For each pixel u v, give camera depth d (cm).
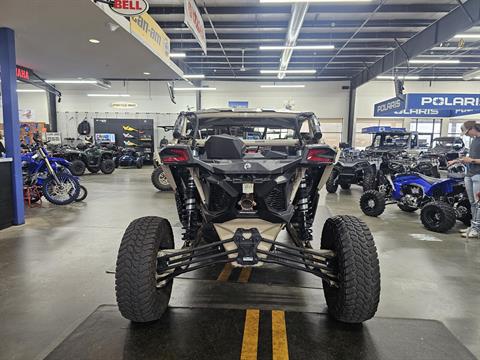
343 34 992
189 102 1672
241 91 1656
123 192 729
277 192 192
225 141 195
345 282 170
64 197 568
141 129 1630
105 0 388
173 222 450
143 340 176
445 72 1480
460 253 333
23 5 393
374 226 447
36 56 635
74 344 173
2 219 414
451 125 1645
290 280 256
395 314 209
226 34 990
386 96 1619
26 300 224
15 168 427
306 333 184
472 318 206
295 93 1645
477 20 712
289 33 832
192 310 208
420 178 494
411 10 809
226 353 166
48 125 1633
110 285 248
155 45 623
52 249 334
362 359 163
